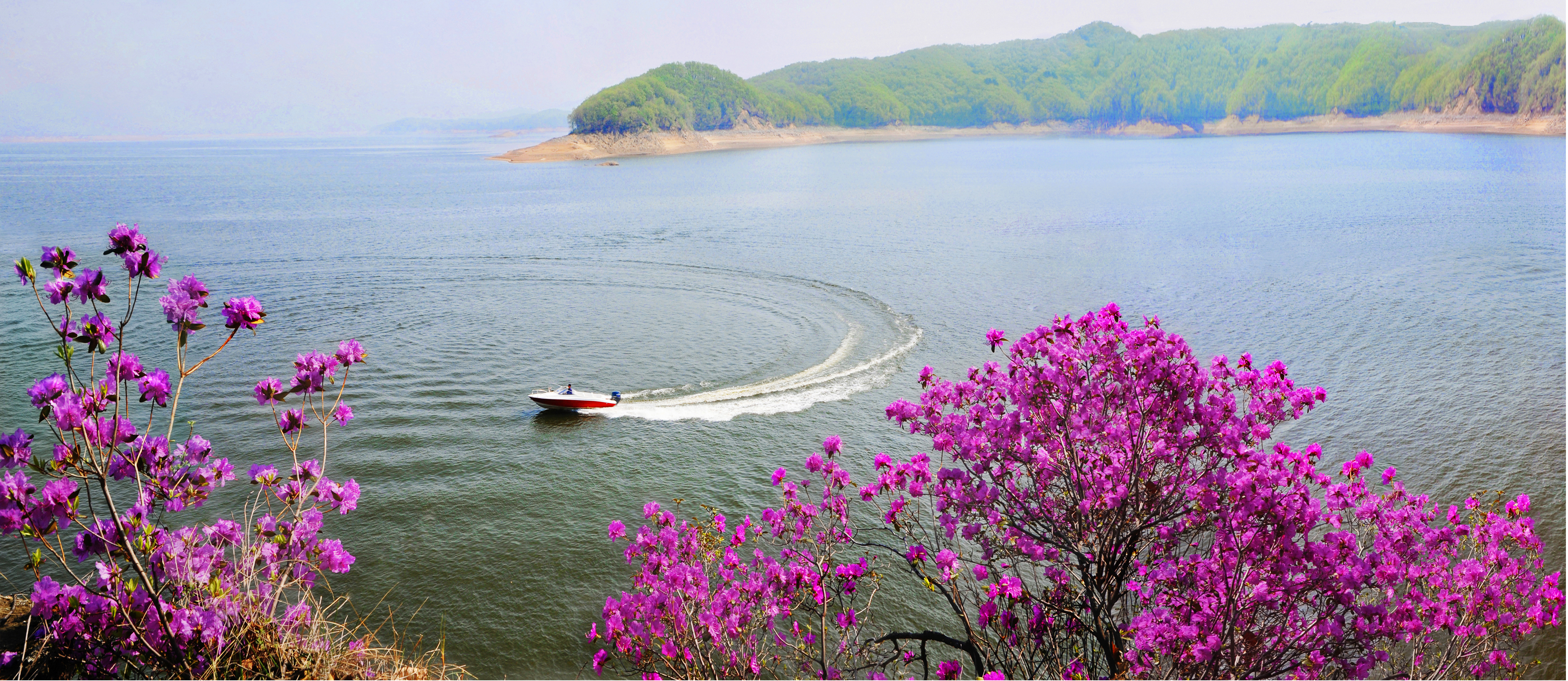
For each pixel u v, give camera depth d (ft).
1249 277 221.87
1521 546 41.16
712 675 38.14
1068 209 411.34
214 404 122.83
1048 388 35.17
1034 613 34.94
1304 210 378.12
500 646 70.49
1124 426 34.73
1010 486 37.32
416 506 93.86
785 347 163.22
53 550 23.56
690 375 145.28
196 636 24.97
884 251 282.56
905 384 140.15
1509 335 156.15
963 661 63.57
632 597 40.78
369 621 72.90
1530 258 238.48
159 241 307.37
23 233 329.11
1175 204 418.92
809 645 47.42
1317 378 133.69
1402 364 140.05
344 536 86.99
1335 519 37.91
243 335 165.58
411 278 233.96
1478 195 418.51
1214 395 34.88
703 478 102.06
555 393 126.11
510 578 79.82
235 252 279.69
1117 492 32.89
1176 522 35.70
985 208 421.18
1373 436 109.09
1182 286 213.05
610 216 401.70
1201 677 28.91
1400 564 37.65
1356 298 192.34
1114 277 228.84
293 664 27.02
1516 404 118.62
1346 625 37.35
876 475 101.91
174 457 25.53
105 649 24.40
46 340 155.43
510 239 315.37
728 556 42.88
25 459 22.17
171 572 25.31
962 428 38.27
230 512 87.45
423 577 79.87
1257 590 30.42
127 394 23.79
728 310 195.93
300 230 341.82
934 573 50.62
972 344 165.78
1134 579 37.47
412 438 113.70
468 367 147.43
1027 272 239.30
